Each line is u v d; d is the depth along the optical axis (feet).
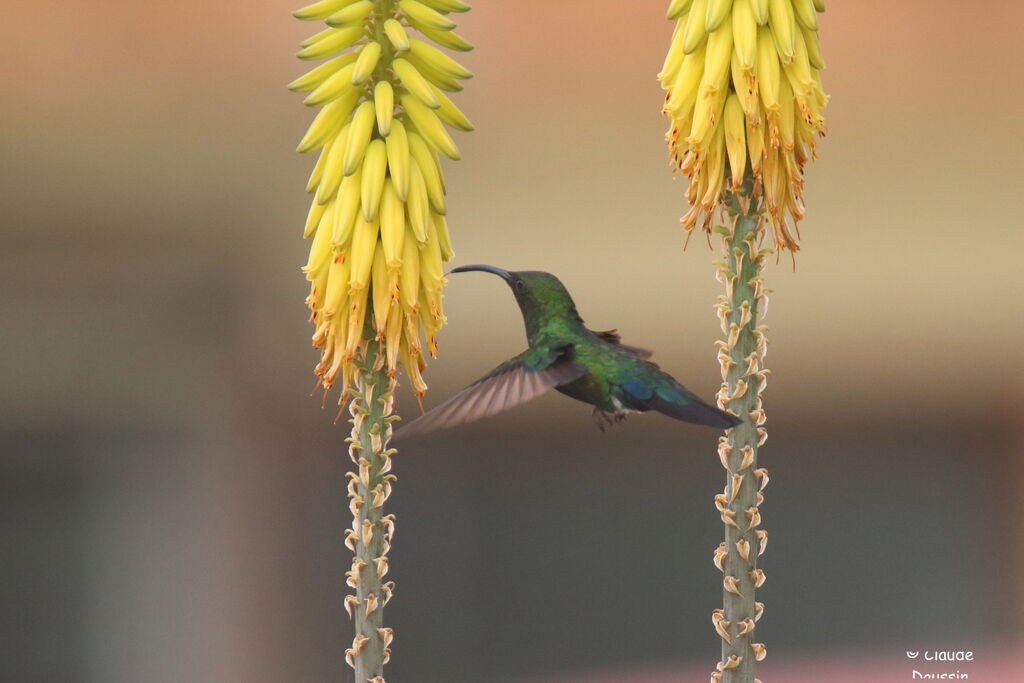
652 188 44.88
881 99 45.50
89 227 44.88
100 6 44.27
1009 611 43.80
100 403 45.03
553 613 43.70
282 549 45.24
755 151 18.06
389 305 17.81
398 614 43.57
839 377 45.47
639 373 20.17
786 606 43.96
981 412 45.11
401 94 18.45
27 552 44.47
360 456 18.02
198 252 45.09
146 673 44.47
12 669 43.98
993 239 45.32
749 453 18.25
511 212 44.83
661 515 44.47
